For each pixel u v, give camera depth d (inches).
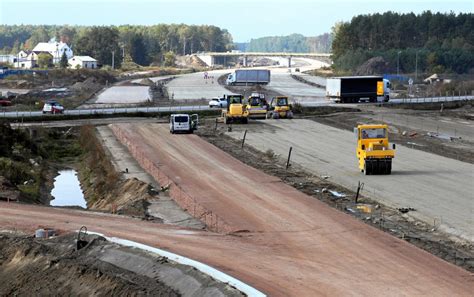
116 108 7386.8
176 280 1972.2
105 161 4315.9
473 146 4997.5
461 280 1972.2
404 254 2237.9
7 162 4028.1
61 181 4232.3
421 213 2918.3
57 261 2277.3
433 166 4099.4
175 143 5034.5
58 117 6510.8
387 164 3789.4
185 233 2554.1
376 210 2967.5
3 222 2807.6
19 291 2218.3
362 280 1964.8
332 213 2832.2
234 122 6250.0
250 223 2677.2
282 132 5733.3
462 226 2701.8
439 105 7864.2
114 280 2049.7
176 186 3417.8
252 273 2023.9
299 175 3791.8
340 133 5669.3
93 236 2422.5
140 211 2997.0
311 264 2123.5
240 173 3794.3
